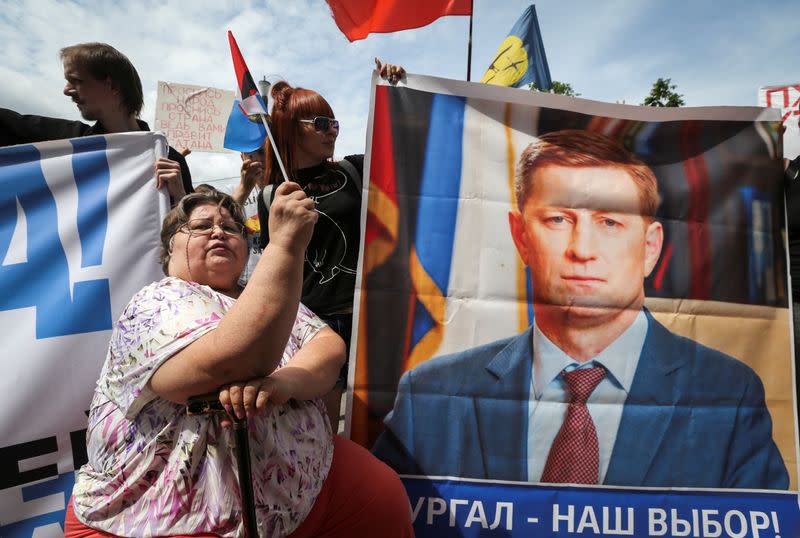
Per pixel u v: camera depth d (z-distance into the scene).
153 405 1.18
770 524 1.88
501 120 2.02
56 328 1.83
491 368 1.93
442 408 1.91
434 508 1.87
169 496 1.14
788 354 1.98
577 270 1.97
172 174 1.98
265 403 1.09
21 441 1.75
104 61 2.20
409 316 1.93
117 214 1.96
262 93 1.91
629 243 1.99
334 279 2.09
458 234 1.97
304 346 1.45
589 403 1.92
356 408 1.89
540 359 1.94
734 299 1.99
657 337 1.96
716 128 2.05
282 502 1.20
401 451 1.89
